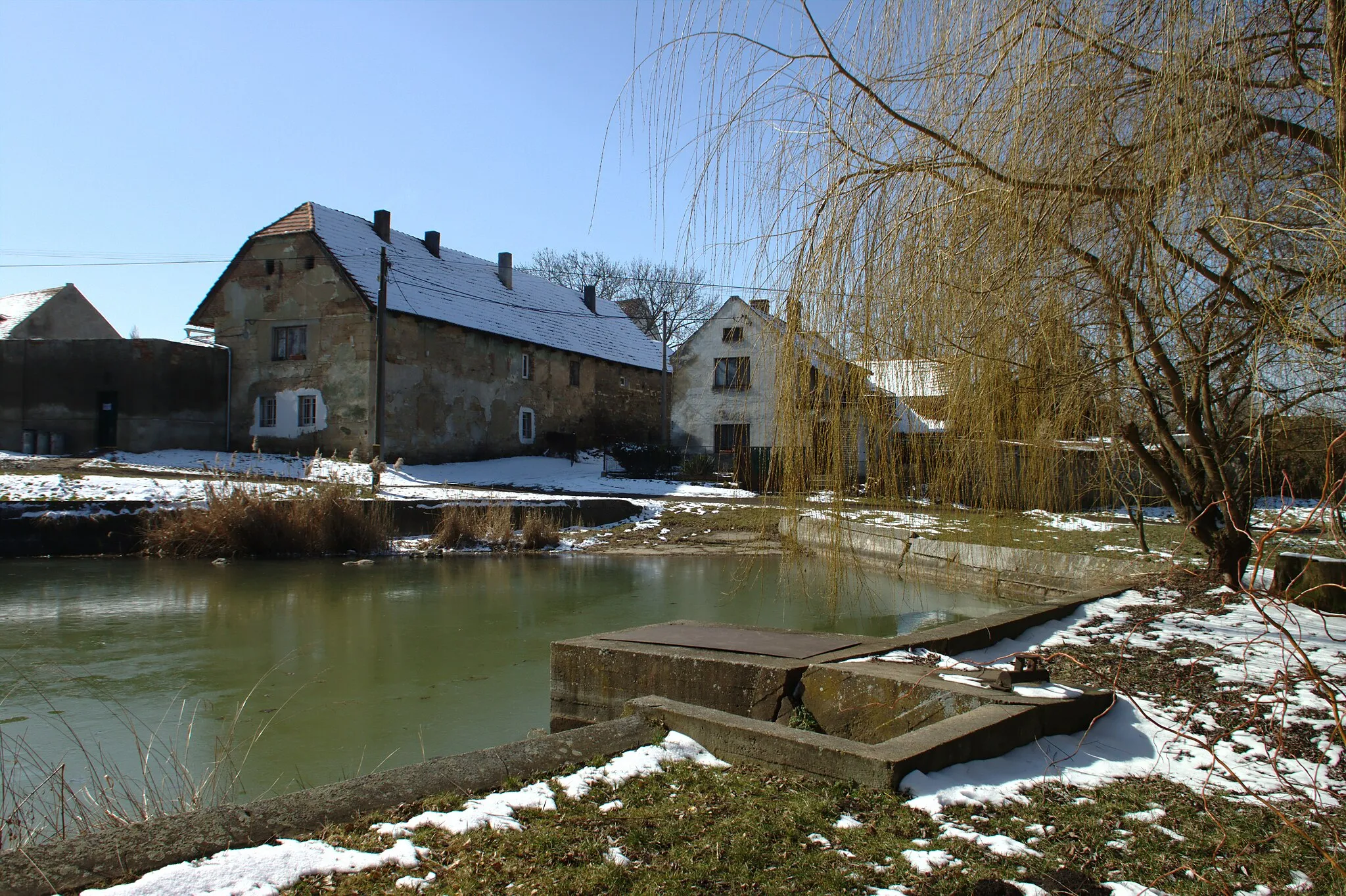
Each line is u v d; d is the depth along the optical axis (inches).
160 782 187.6
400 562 583.8
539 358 1219.9
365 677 280.4
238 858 93.9
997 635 223.3
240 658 306.0
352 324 961.5
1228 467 254.7
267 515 594.6
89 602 415.5
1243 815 115.2
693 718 142.2
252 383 1016.2
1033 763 134.3
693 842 103.7
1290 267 126.1
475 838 102.5
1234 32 114.2
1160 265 135.9
